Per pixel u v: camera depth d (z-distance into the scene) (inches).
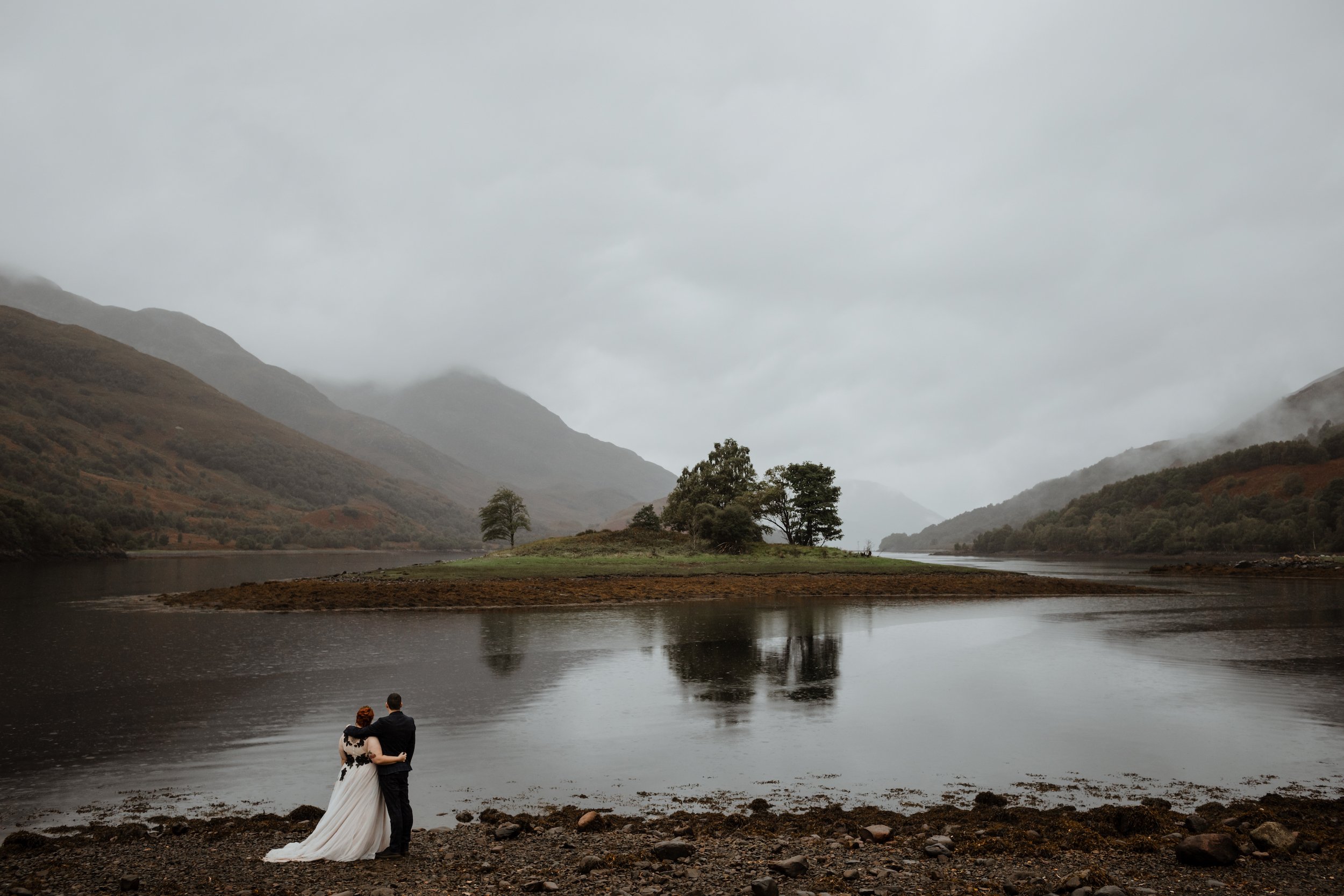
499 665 1178.0
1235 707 903.7
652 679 1073.5
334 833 442.3
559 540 4515.3
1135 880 396.2
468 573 3034.0
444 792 600.1
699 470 4744.1
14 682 1035.9
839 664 1210.0
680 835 491.2
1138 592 2856.8
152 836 489.7
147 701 919.0
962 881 398.3
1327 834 482.9
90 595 2472.9
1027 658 1270.9
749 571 3275.1
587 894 377.4
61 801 575.2
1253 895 376.5
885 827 490.3
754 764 679.1
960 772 656.4
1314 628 1688.0
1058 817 522.0
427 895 374.6
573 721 832.9
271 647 1348.4
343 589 2410.2
